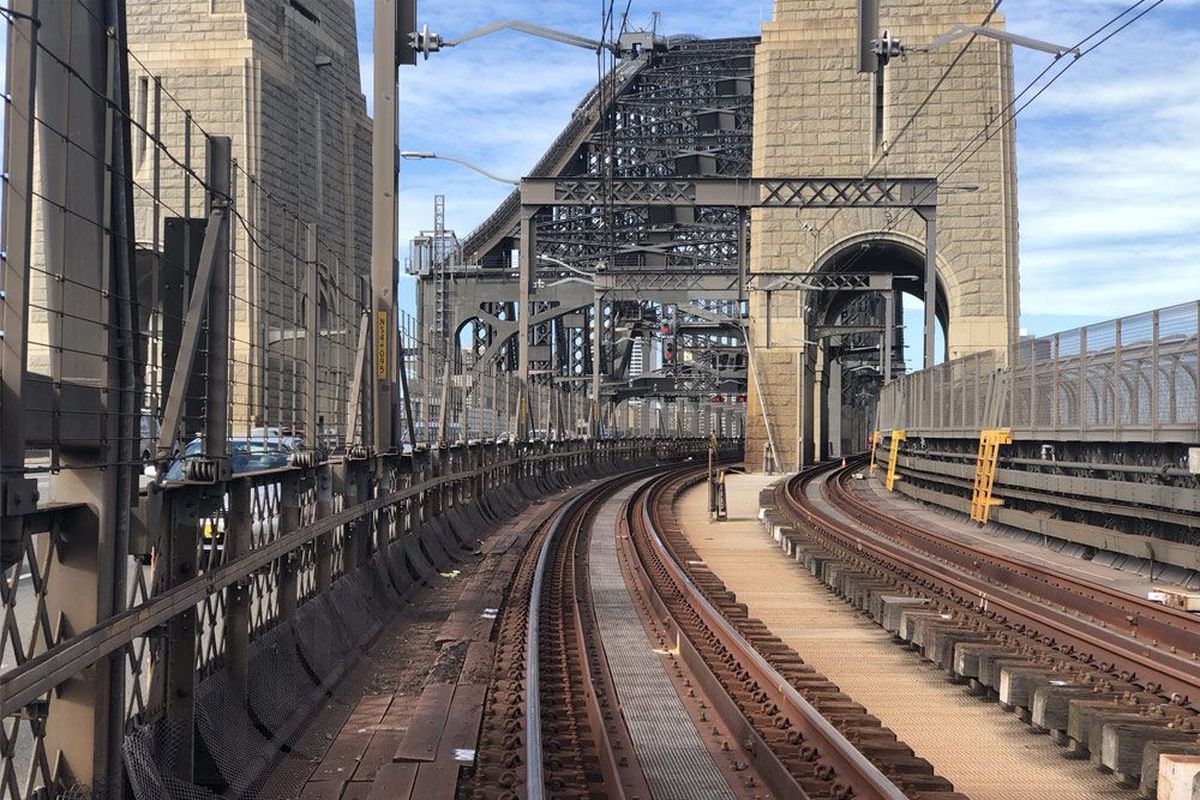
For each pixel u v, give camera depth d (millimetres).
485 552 20750
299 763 7750
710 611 12148
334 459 11539
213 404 7109
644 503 31422
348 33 82312
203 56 62031
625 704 9094
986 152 57562
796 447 59875
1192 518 15211
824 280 60094
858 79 58906
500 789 6883
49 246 5203
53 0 5102
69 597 5191
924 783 6500
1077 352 20938
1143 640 11312
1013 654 9656
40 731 5004
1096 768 7535
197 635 6992
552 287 86750
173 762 6336
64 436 4914
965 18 57656
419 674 10367
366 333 14133
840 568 16094
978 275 57469
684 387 96125
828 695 8695
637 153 90875
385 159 16109
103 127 5273
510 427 34531
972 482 28438
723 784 7020
